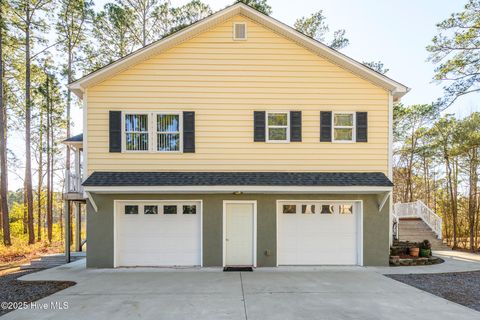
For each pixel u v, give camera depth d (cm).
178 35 981
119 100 986
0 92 1694
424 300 638
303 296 661
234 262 973
